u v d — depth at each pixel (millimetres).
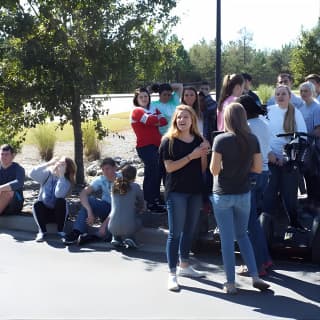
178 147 5496
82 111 9898
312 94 8086
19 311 4973
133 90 9539
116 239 6992
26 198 9656
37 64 8758
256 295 5332
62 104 9500
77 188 9945
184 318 4770
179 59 10781
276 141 6867
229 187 5230
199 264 6348
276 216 7164
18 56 8727
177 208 5539
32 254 6781
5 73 9258
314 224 6223
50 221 7641
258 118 5848
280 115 6871
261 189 5934
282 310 4949
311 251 6230
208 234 6867
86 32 9023
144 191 8047
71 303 5156
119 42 9070
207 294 5367
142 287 5578
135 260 6516
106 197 7473
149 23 9508
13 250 6949
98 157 14406
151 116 7758
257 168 5324
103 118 21797
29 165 13641
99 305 5098
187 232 5824
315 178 7293
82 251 6895
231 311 4922
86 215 7305
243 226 5422
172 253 5547
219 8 8148
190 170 5539
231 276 5367
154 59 9523
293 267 6207
